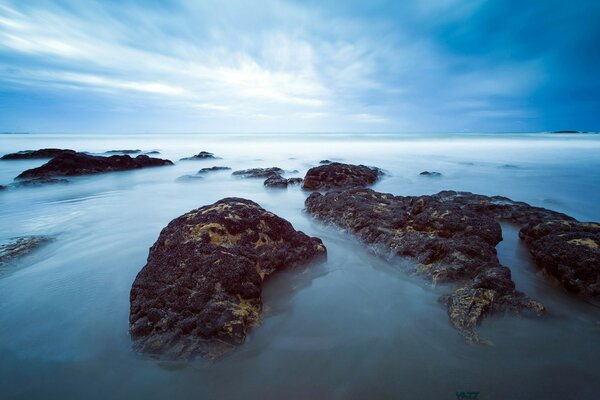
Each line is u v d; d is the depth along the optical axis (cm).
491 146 4719
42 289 609
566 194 1483
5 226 1016
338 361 421
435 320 500
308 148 4684
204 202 1379
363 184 1647
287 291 600
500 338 454
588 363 409
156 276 514
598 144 4941
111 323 504
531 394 366
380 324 496
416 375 396
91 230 977
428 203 870
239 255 569
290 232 713
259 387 385
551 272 621
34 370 412
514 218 980
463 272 596
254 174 2053
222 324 441
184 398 374
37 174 1980
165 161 2734
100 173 2188
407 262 682
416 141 6281
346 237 875
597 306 532
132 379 399
